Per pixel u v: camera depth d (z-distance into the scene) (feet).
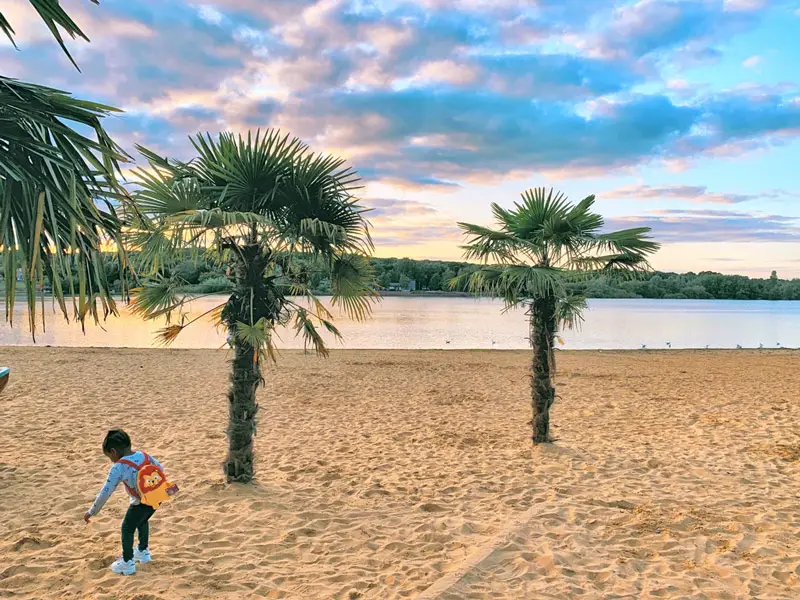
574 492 22.47
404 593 14.01
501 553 16.34
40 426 32.24
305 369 58.34
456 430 33.63
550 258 28.09
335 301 23.84
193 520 18.74
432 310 241.55
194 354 69.26
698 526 18.74
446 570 15.38
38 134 7.63
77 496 20.77
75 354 66.64
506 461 27.09
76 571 14.67
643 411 39.58
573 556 16.30
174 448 28.58
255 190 21.74
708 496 21.90
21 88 7.25
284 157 21.15
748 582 14.82
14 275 7.34
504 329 139.64
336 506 20.70
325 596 13.82
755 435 32.24
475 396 45.21
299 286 22.59
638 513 19.95
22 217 7.52
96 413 36.17
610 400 43.86
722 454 28.22
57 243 7.52
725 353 82.94
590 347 101.81
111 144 8.17
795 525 18.83
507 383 51.90
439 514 20.07
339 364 62.75
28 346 75.51
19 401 39.22
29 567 14.83
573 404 42.24
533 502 21.36
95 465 24.97
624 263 27.89
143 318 21.47
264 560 15.89
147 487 14.51
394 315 200.34
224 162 21.13
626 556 16.44
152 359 63.62
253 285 21.80
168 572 14.83
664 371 61.00
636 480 24.02
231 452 22.41
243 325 20.45
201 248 20.39
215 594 13.79
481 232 27.86
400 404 41.57
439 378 54.24
